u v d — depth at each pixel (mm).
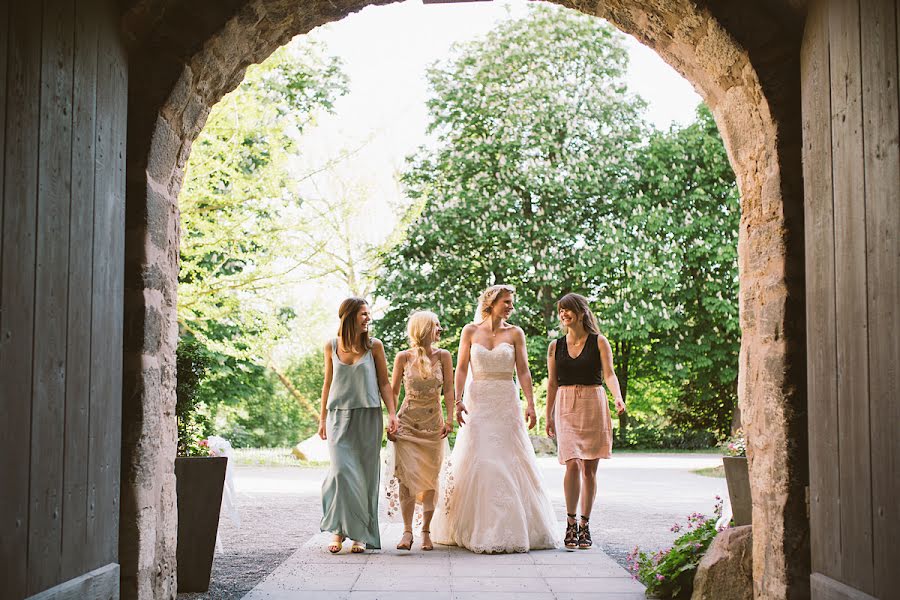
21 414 2494
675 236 18812
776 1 3574
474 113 18984
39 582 2604
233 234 12086
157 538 3814
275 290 13484
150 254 3666
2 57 2408
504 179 18562
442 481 6441
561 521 7891
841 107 2982
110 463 3285
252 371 21062
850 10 2895
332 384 6137
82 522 2969
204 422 5930
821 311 3191
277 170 12094
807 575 3447
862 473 2779
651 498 9914
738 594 4000
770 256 3674
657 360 19328
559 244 18672
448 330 18625
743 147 4012
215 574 5309
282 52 12414
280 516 8312
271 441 22578
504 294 6547
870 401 2709
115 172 3379
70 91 2904
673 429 21203
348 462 6000
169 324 3998
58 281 2779
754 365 3887
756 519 3832
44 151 2686
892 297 2545
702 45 3902
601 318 18875
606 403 6293
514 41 19156
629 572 5266
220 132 11492
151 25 3656
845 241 2934
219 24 3736
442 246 18703
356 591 4734
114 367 3344
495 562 5641
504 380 6418
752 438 3902
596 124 19172
